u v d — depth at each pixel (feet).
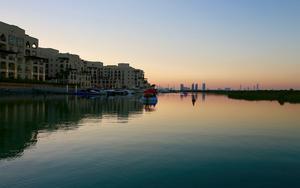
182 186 43.39
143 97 279.28
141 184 43.80
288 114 163.94
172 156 60.39
